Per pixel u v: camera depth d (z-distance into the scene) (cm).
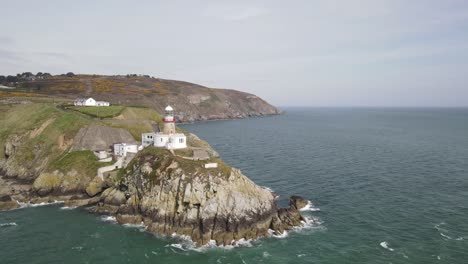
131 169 6600
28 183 7700
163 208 5738
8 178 8062
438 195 6931
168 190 5816
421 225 5525
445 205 6356
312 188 7594
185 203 5606
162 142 7306
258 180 8275
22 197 7062
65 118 9450
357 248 4884
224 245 5162
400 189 7394
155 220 5734
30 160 8356
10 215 6262
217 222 5403
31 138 8981
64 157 7925
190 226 5494
